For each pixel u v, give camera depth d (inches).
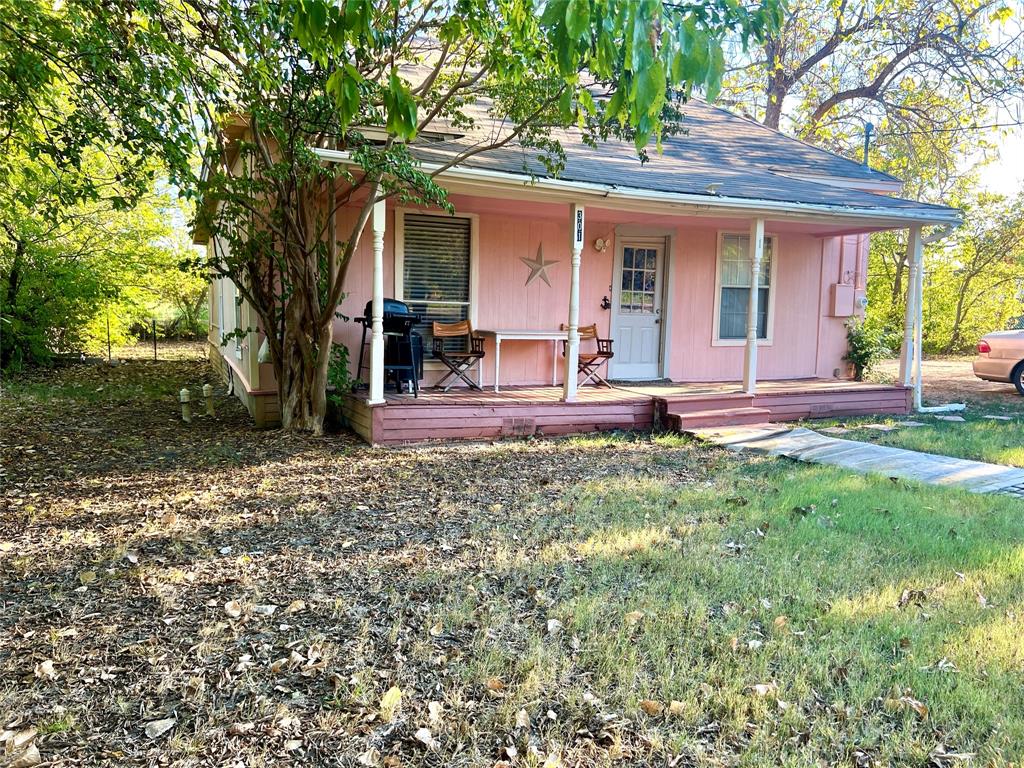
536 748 82.9
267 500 190.2
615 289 369.7
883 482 211.5
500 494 198.1
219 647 106.6
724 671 100.1
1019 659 102.7
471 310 335.6
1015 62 560.4
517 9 125.6
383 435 266.4
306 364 284.5
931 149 699.4
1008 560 143.1
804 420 342.6
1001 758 80.9
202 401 388.8
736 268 393.7
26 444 261.6
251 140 272.7
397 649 106.5
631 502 189.5
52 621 115.0
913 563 142.6
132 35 207.2
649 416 313.6
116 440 272.5
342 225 306.7
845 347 430.3
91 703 91.1
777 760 81.1
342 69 88.7
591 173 294.4
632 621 115.2
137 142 217.9
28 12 190.1
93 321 550.6
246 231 274.8
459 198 296.4
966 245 808.3
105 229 536.7
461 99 308.0
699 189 301.6
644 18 73.1
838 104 751.1
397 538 159.0
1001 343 438.0
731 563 142.1
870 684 96.3
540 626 114.3
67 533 160.1
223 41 214.4
